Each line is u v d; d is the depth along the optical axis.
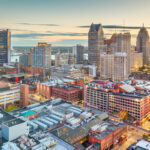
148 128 175.50
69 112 168.00
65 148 113.38
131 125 180.75
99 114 166.38
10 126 114.94
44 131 134.88
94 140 129.12
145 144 127.94
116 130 141.62
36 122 145.38
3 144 106.12
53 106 188.50
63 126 138.50
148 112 196.38
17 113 163.38
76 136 129.12
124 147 141.88
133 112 184.38
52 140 116.94
